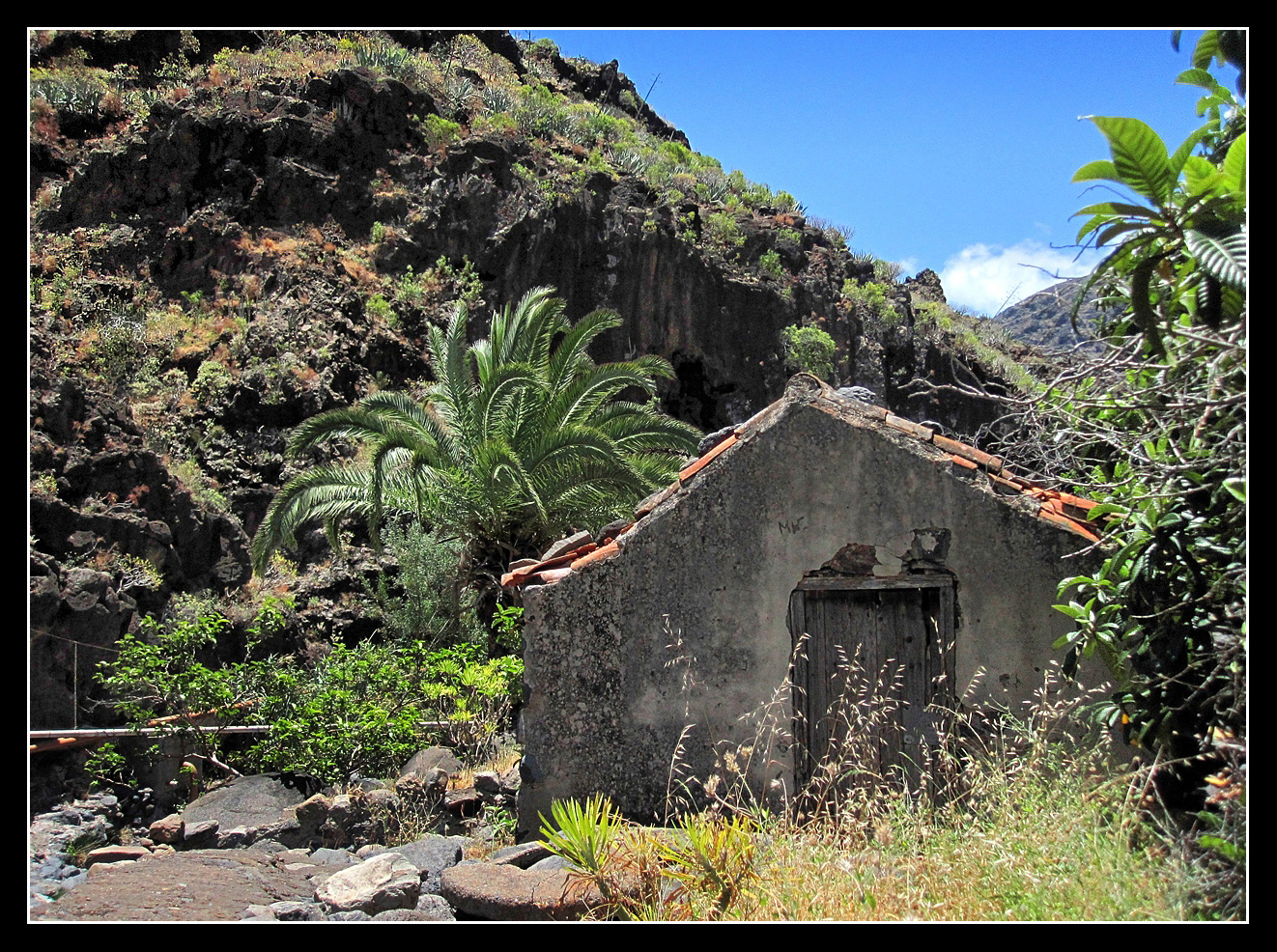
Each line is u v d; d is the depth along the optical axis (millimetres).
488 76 38812
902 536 6727
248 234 25797
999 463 6801
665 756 6809
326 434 16016
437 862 6684
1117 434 5367
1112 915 4406
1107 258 4820
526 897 5367
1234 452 4613
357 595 18812
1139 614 5383
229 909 5555
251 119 27109
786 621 6824
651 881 5320
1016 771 5906
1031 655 6516
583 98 48188
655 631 6910
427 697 12156
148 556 15125
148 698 11305
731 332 29531
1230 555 4852
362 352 24078
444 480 16250
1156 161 4520
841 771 6637
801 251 32844
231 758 10844
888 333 32938
